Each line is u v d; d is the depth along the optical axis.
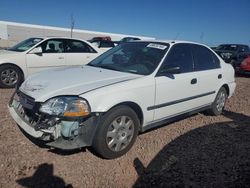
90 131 3.47
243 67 12.91
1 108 5.54
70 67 4.79
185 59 4.91
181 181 3.43
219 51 14.95
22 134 4.32
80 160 3.72
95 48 9.24
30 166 3.50
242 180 3.52
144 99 4.03
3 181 3.18
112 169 3.58
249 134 5.05
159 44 4.81
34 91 3.68
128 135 3.91
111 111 3.63
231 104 7.13
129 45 5.11
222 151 4.30
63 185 3.20
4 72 7.55
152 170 3.64
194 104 5.09
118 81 3.87
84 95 3.45
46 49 8.23
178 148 4.30
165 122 4.64
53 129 3.36
